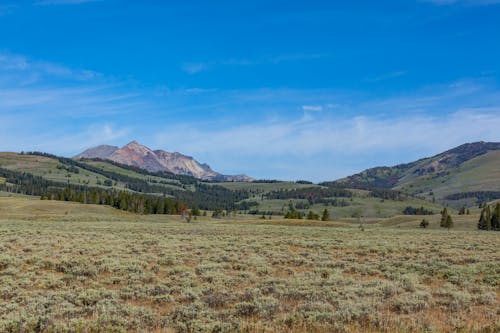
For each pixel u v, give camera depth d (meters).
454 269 19.91
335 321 10.85
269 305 12.43
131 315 11.93
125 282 17.12
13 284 16.23
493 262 21.73
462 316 11.78
